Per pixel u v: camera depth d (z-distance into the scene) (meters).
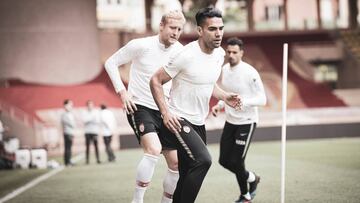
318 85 52.53
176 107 7.70
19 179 17.98
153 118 8.68
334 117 44.12
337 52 61.03
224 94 8.62
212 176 16.06
